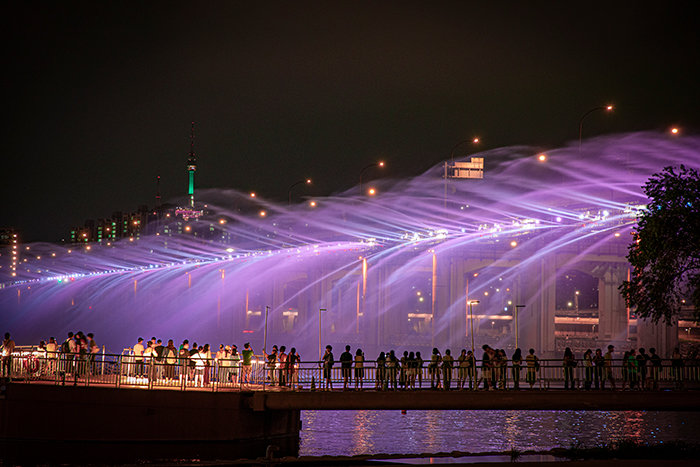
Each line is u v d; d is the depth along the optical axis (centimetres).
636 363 3712
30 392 3406
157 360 3647
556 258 9462
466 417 5128
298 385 3697
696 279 2962
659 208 2970
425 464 2577
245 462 2523
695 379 3672
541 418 5103
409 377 3772
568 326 10594
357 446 3831
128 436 3378
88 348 3928
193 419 3406
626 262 9388
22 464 3073
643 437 4297
